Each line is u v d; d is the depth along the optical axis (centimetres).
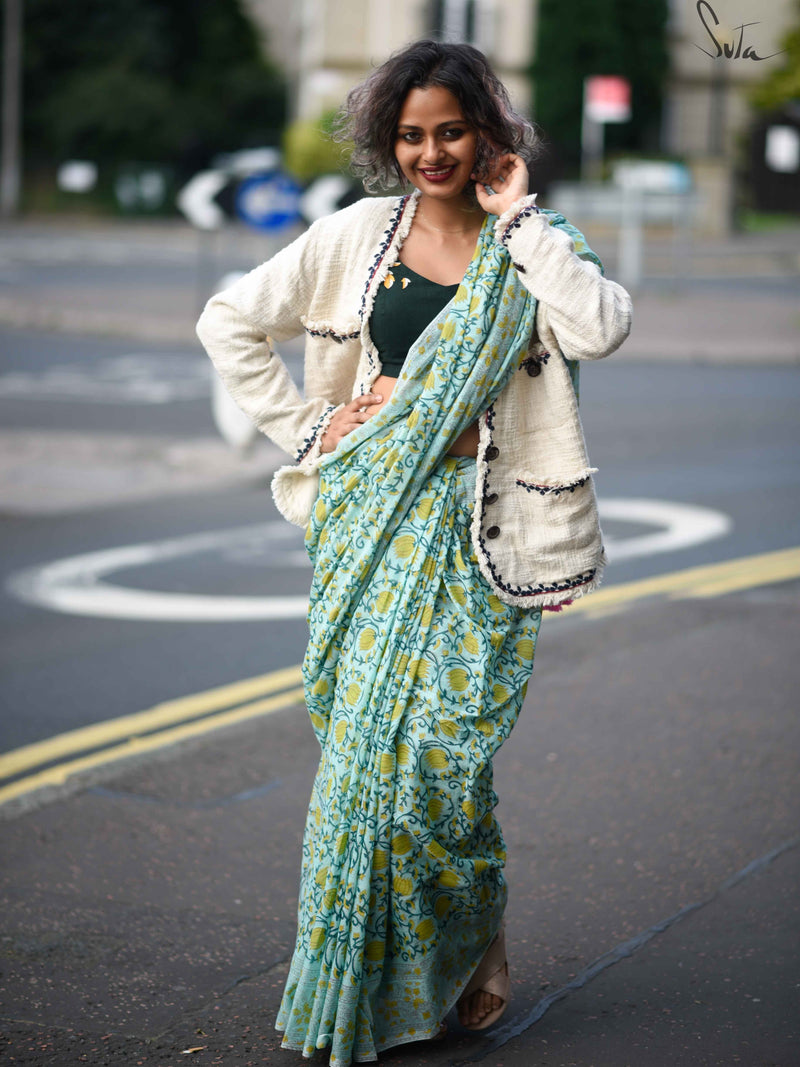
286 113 4972
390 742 291
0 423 1238
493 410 301
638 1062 304
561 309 288
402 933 294
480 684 295
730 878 399
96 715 547
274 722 533
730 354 1688
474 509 301
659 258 3034
